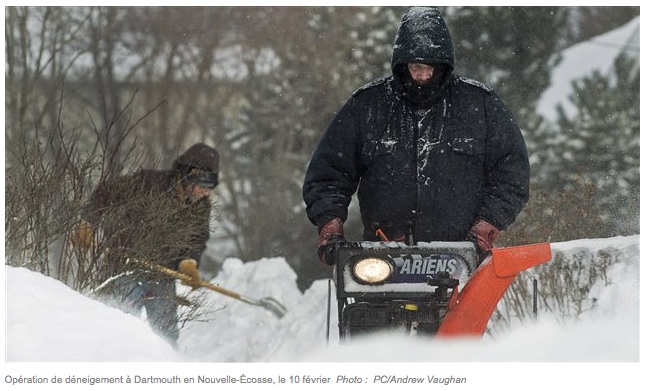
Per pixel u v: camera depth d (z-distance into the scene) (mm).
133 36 59188
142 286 14492
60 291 10508
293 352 19156
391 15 46750
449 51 10742
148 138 54594
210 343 20812
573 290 13797
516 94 37312
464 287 9906
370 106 11305
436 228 11156
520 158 11195
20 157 13961
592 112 34125
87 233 13844
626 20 49750
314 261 47938
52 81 48344
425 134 11156
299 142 51062
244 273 23609
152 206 14148
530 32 37781
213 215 16203
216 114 56469
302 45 52188
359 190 11547
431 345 9828
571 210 17031
